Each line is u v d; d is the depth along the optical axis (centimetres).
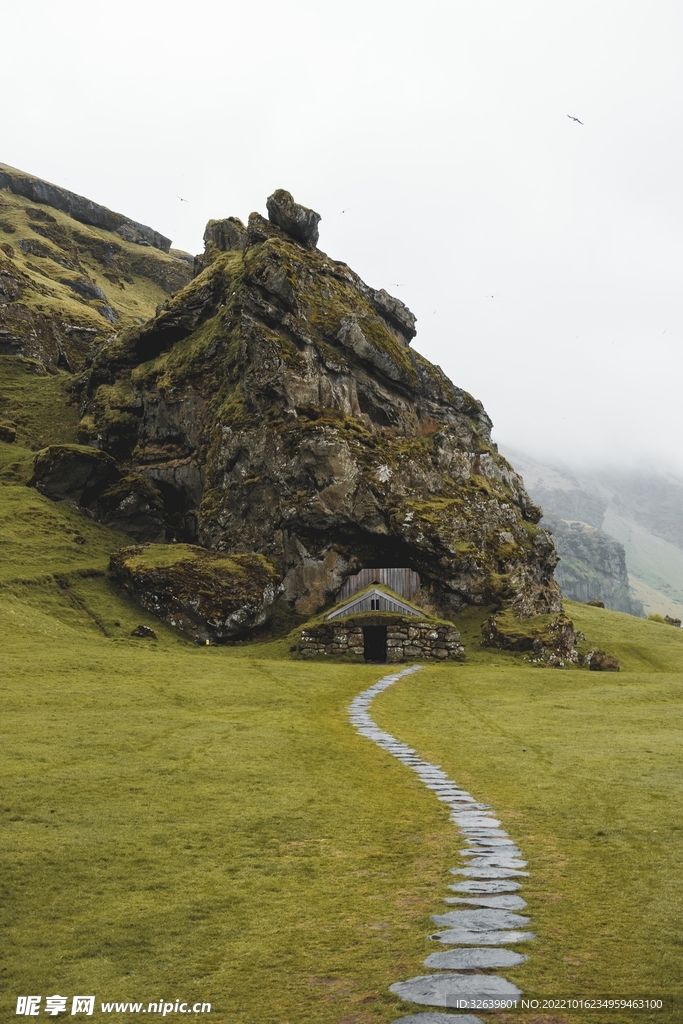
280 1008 1253
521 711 4638
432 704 4875
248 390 9862
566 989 1261
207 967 1418
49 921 1628
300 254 10856
